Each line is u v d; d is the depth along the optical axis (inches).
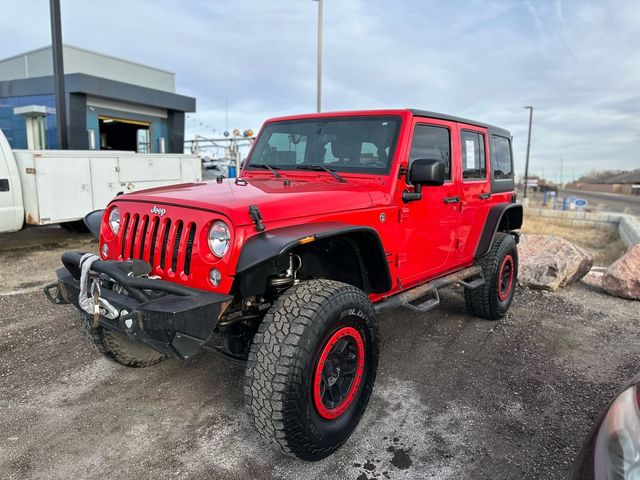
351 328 110.5
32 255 324.8
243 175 163.8
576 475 67.4
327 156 150.0
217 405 131.3
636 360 168.6
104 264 102.8
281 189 125.1
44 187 339.6
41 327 185.6
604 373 157.6
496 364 162.2
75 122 612.7
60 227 431.8
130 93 656.4
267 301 119.9
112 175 386.3
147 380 144.8
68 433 117.7
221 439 116.2
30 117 640.4
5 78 742.5
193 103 749.3
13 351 164.1
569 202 1219.2
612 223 789.9
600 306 233.1
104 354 140.9
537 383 149.1
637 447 60.8
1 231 327.6
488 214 194.2
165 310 90.7
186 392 138.0
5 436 116.0
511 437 119.6
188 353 93.1
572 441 118.5
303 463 108.1
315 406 102.0
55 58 390.0
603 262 452.8
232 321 112.0
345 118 150.9
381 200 131.9
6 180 323.6
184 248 105.3
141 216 115.5
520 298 241.8
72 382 143.2
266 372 95.7
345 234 119.2
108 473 103.7
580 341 185.6
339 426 109.0
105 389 139.3
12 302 216.1
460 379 150.3
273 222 104.3
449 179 164.6
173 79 828.6
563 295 251.0
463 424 125.0
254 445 114.0
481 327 197.5
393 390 142.0
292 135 159.9
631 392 70.1
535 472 106.7
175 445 113.7
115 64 738.8
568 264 259.0
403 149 137.7
